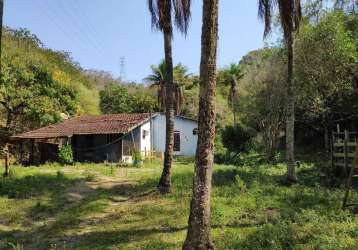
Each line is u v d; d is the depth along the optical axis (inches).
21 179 771.4
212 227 415.2
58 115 1477.6
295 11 645.3
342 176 703.7
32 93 1437.0
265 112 1327.5
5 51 1557.6
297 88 1136.2
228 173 778.2
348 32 1077.8
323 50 1067.3
